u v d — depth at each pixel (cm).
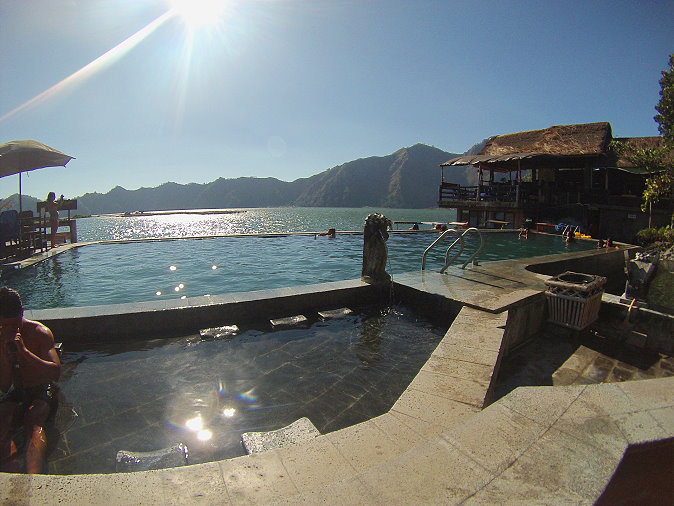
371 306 759
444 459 163
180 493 209
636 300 660
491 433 176
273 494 212
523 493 139
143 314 584
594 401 191
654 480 156
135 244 1953
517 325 612
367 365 495
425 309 712
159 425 362
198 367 486
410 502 142
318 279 1175
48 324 544
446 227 2753
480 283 770
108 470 298
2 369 348
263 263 1439
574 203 2647
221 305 629
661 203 2214
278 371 477
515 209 2709
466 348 464
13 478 206
